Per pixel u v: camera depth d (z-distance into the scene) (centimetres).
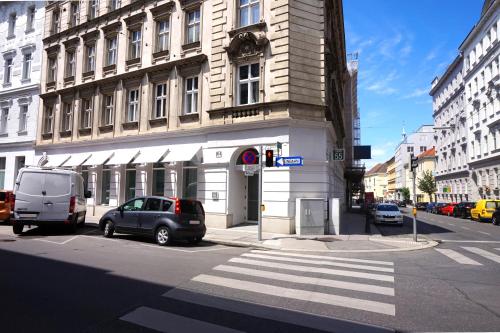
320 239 1382
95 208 2155
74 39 2464
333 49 2219
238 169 1700
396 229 2038
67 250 1019
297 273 789
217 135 1716
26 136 2741
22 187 1345
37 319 467
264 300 577
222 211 1662
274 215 1528
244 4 1719
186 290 623
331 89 1975
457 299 602
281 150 1522
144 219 1223
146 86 2025
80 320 466
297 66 1565
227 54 1716
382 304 568
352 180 4825
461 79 4872
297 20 1591
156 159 1864
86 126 2386
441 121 5919
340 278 749
